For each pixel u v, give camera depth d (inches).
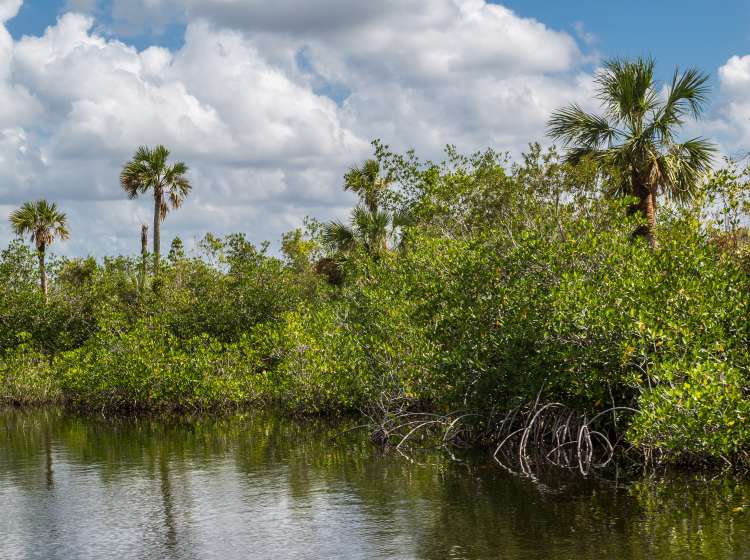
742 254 510.9
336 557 291.6
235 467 483.8
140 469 486.6
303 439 593.6
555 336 456.4
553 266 478.3
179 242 1116.5
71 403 929.5
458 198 781.3
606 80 739.4
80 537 331.6
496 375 489.4
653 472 415.8
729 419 365.1
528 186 745.0
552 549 289.7
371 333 685.9
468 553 289.3
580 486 393.1
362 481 427.8
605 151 731.4
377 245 1032.8
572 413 470.9
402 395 585.9
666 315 419.8
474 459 483.5
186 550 307.7
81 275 1419.8
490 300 507.2
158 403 832.9
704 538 295.1
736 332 416.5
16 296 1171.9
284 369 749.9
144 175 1360.7
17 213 1453.0
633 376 416.2
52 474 476.7
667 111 716.7
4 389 935.7
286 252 1375.5
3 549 316.5
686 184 717.3
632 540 296.4
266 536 324.2
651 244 685.9
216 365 837.8
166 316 1015.0
